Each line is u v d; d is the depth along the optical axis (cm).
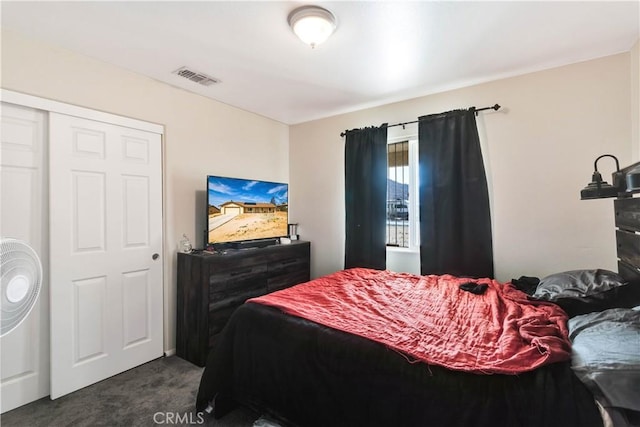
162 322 260
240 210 299
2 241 86
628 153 212
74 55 209
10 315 88
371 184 321
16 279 89
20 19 172
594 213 225
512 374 105
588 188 164
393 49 207
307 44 200
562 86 234
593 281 167
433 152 280
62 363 201
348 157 336
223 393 174
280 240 345
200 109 291
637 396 84
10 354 185
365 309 176
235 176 326
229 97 298
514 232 252
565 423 92
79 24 177
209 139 299
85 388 209
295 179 394
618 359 94
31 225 193
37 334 195
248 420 174
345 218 339
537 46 205
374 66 233
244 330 173
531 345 120
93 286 217
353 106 328
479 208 260
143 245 247
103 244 223
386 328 147
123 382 217
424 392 111
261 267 294
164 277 262
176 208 271
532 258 246
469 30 184
